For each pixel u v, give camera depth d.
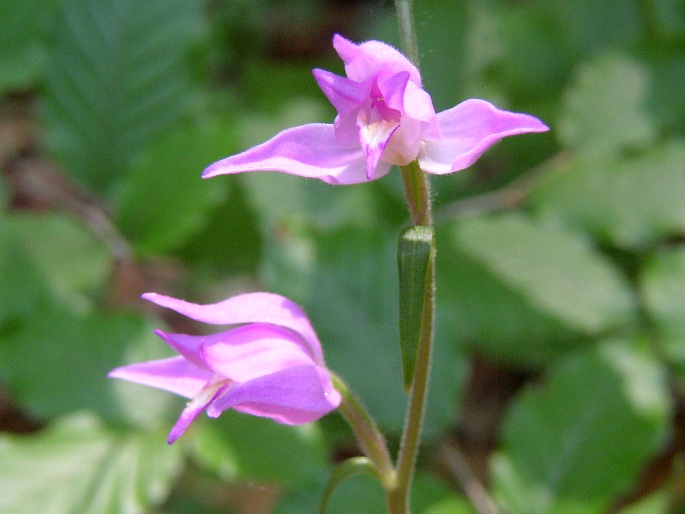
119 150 0.34
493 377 0.42
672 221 0.33
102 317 0.30
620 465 0.28
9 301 0.30
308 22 0.66
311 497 0.27
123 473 0.27
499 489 0.28
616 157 0.34
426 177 0.20
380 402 0.29
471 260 0.33
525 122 0.20
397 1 0.20
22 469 0.27
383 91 0.20
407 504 0.22
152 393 0.29
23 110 0.55
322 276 0.30
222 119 0.32
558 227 0.34
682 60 0.37
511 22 0.41
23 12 0.36
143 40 0.34
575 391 0.29
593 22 0.41
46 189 0.43
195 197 0.32
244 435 0.28
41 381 0.29
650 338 0.31
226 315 0.21
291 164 0.20
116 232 0.32
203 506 0.35
